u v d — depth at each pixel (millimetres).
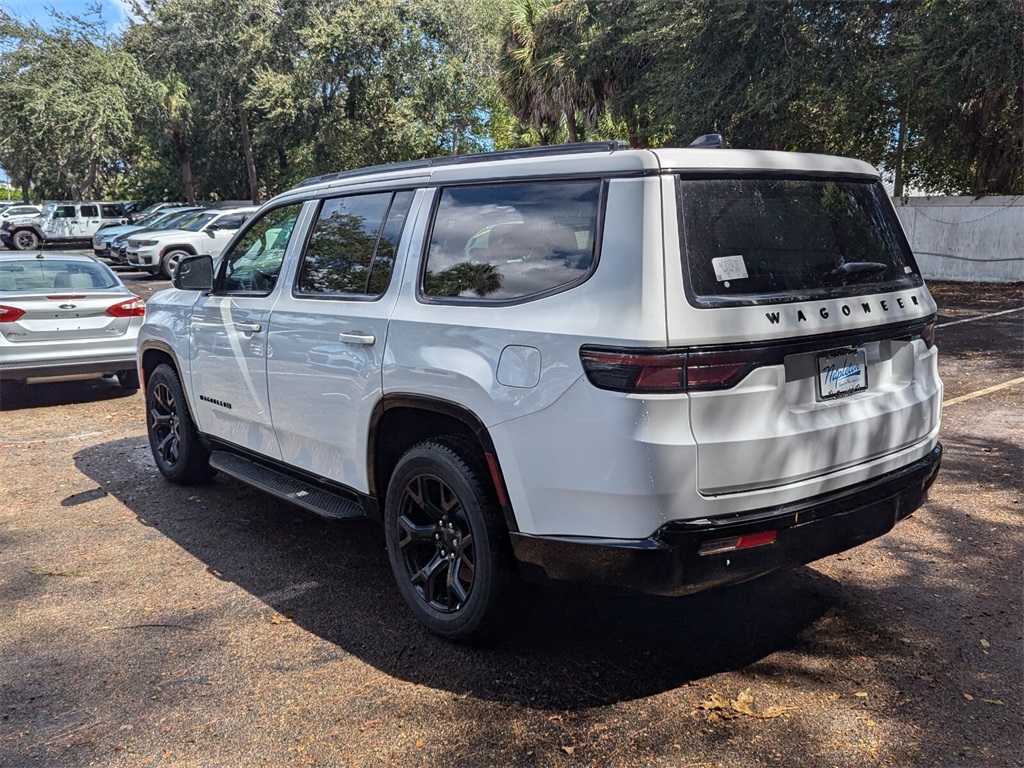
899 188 18469
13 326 8195
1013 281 16438
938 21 12055
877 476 3242
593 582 2891
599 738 2824
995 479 5352
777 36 13727
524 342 3010
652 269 2738
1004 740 2754
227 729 2934
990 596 3809
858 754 2703
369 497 3859
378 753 2777
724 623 3635
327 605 3924
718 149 3051
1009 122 15508
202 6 35062
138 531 4961
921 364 3475
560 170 3125
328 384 3941
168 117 36188
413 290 3568
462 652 3447
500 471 3100
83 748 2842
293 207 4523
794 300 2936
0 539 4859
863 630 3527
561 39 21875
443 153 34375
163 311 5590
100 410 8484
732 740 2791
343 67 31266
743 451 2770
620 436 2717
